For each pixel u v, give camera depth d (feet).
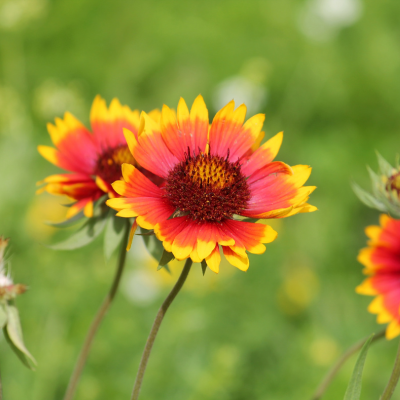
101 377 2.30
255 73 3.86
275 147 1.69
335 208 3.67
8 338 1.64
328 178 3.80
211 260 1.58
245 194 1.65
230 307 2.76
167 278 2.75
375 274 1.85
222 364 2.26
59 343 2.38
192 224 1.63
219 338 2.59
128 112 1.88
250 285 2.96
